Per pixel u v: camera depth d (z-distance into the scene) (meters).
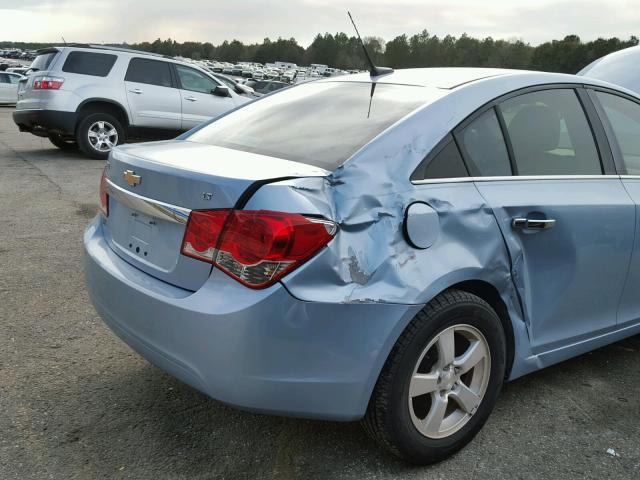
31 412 2.73
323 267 2.04
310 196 2.09
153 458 2.46
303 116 2.88
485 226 2.46
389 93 2.83
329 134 2.55
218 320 2.02
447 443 2.46
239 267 2.04
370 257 2.13
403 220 2.22
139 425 2.68
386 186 2.25
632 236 3.10
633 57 6.62
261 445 2.57
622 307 3.23
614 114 3.31
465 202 2.42
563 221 2.74
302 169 2.23
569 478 2.44
